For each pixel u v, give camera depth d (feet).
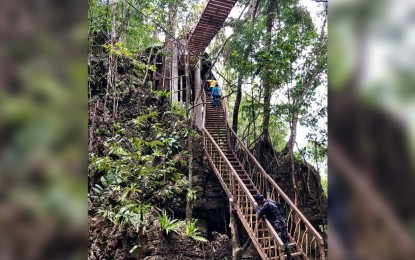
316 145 31.40
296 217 23.34
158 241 20.44
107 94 26.63
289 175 32.68
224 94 44.09
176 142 27.53
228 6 29.68
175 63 36.45
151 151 26.94
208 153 29.89
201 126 32.89
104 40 29.14
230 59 30.07
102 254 17.92
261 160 33.27
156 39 38.86
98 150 22.35
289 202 24.02
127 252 18.76
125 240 19.02
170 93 33.99
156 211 23.41
